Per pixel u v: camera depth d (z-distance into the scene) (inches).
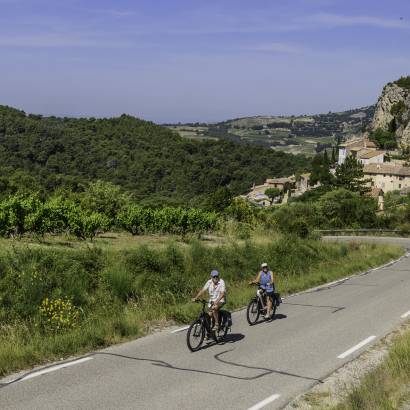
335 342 496.4
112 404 315.3
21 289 509.7
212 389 351.3
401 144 6515.8
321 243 1270.9
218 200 2452.0
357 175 4616.1
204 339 487.2
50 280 546.9
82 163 5388.8
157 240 1246.3
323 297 763.4
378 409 306.0
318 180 5526.6
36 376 360.8
